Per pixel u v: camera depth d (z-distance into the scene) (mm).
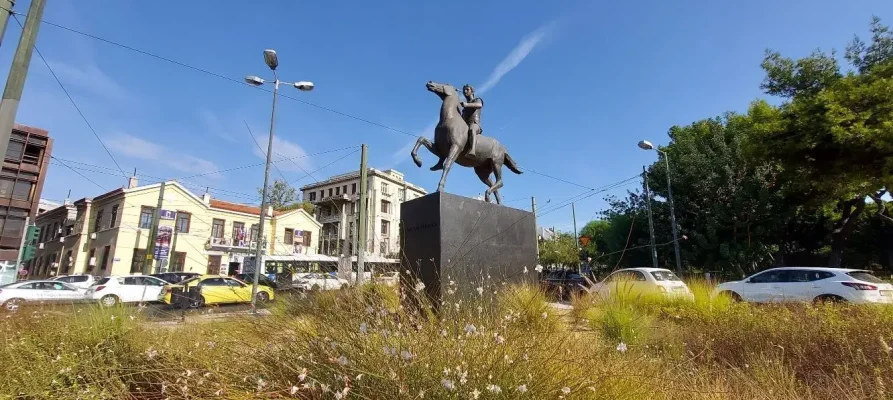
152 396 3246
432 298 5047
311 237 36875
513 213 6656
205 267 31594
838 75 17797
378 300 3502
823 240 22578
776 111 17781
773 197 18797
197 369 3141
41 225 38688
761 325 4832
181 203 31375
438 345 2717
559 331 3877
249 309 4785
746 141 18016
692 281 10633
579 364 2805
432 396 2412
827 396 3369
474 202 6098
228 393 2736
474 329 2773
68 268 31641
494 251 6191
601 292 6898
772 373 3572
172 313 5953
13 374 3320
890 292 9156
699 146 22297
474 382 2416
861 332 4234
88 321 4359
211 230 32562
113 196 29688
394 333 2893
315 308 3668
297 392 2686
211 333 4051
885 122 13383
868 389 3301
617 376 2779
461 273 5633
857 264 23859
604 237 26031
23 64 6145
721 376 3662
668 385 3064
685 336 5172
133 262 28719
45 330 4227
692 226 21609
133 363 3547
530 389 2467
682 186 21359
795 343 4246
